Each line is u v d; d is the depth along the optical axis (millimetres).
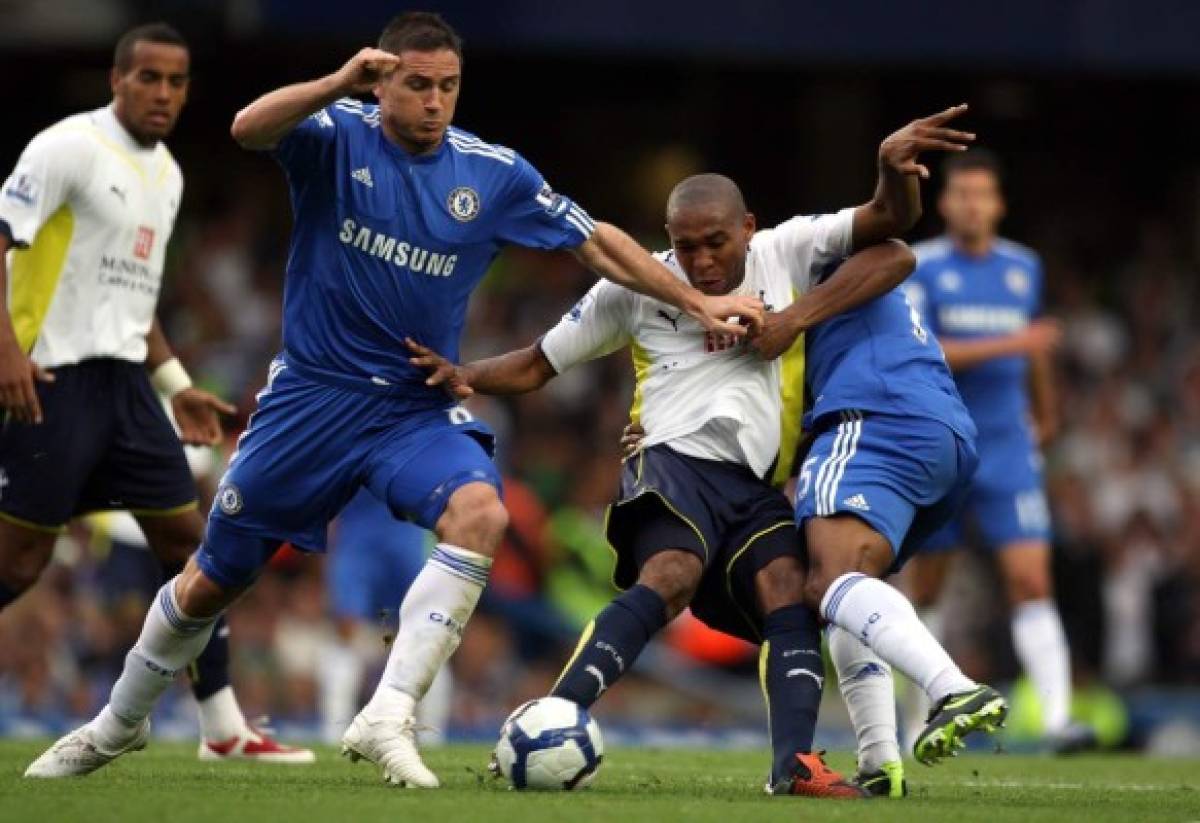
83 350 27734
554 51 55375
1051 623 37938
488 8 52281
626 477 23484
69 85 64688
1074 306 68688
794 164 70562
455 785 22500
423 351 22797
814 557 22250
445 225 22656
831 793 21641
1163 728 49875
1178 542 58969
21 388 25562
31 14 55188
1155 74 57750
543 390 57625
